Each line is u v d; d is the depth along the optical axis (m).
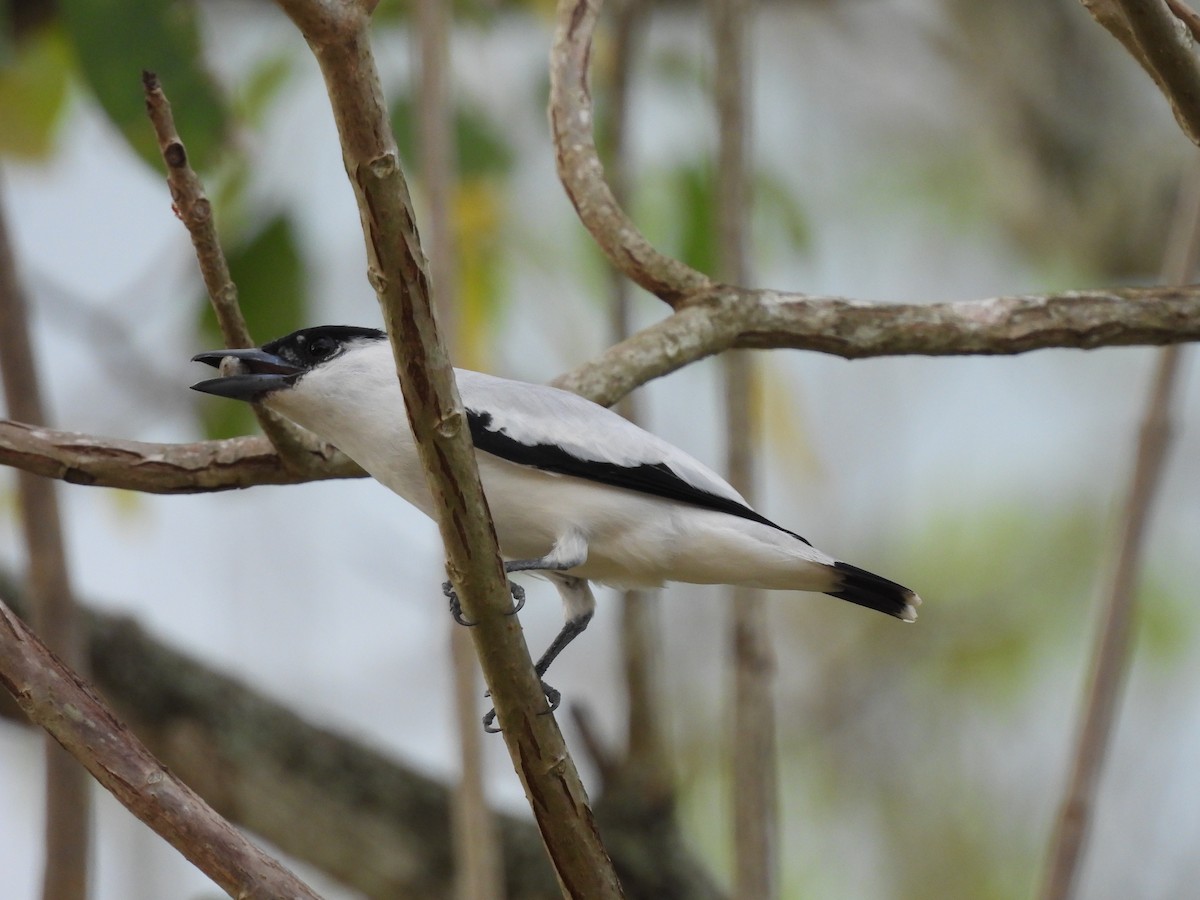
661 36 13.20
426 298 5.10
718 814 13.77
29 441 7.22
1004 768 14.17
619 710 11.41
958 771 14.19
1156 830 12.75
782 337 7.79
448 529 5.41
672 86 11.56
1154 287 7.61
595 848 5.83
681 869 10.50
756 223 11.94
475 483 5.38
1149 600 13.87
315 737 10.73
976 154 15.17
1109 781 13.03
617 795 10.61
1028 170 14.69
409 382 5.21
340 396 7.36
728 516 7.49
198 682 10.62
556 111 8.21
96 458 7.26
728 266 8.55
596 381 7.75
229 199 9.79
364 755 10.81
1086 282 14.73
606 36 11.30
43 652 5.48
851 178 15.36
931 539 14.74
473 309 11.08
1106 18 6.96
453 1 10.80
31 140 11.26
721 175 8.66
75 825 7.89
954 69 15.02
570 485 7.39
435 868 10.43
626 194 9.98
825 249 15.09
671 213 11.28
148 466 7.33
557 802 5.75
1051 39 14.48
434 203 8.12
